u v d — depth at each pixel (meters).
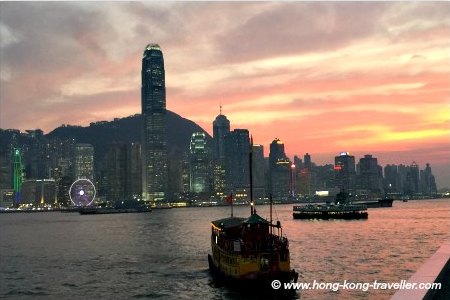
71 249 129.00
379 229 166.25
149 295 61.69
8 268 91.94
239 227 62.28
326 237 136.62
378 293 58.34
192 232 180.38
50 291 67.19
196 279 70.81
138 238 158.00
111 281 73.06
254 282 52.69
